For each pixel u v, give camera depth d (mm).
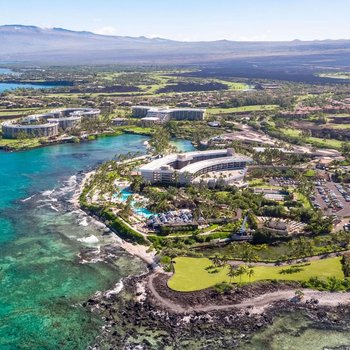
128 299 189625
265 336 170000
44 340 165500
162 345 163750
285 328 174500
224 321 176750
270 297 191375
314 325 176625
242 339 168125
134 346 162750
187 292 193000
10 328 171375
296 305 187125
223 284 197250
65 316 178625
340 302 189750
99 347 162125
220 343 165750
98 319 177000
